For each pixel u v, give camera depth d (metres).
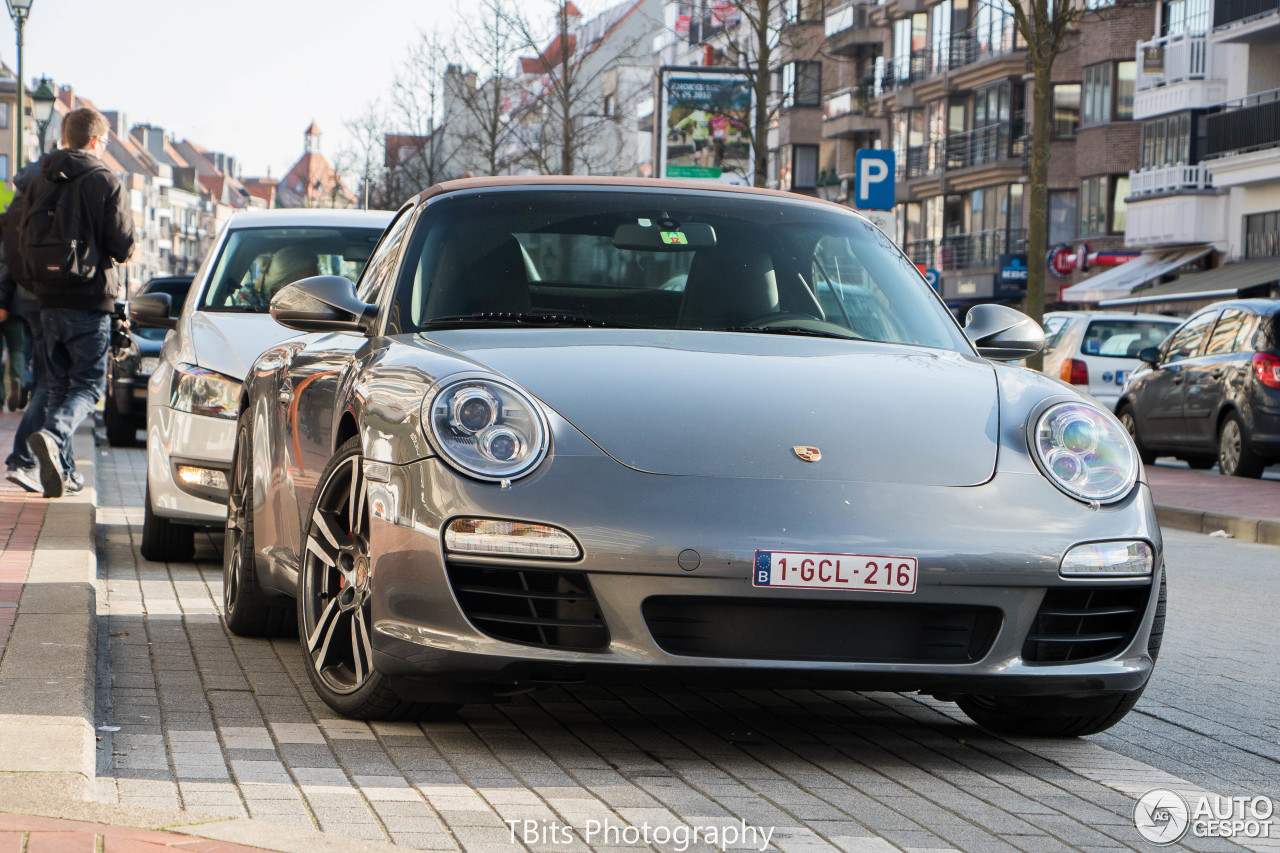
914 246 65.38
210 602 7.41
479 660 4.35
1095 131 53.00
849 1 70.19
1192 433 19.89
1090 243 53.28
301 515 5.58
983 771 4.66
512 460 4.40
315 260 9.73
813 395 4.75
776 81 75.25
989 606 4.45
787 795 4.28
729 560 4.28
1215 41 45.66
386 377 4.81
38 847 3.18
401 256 5.66
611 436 4.48
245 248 9.75
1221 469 19.20
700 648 4.38
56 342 10.42
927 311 5.78
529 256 5.58
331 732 4.81
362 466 4.77
